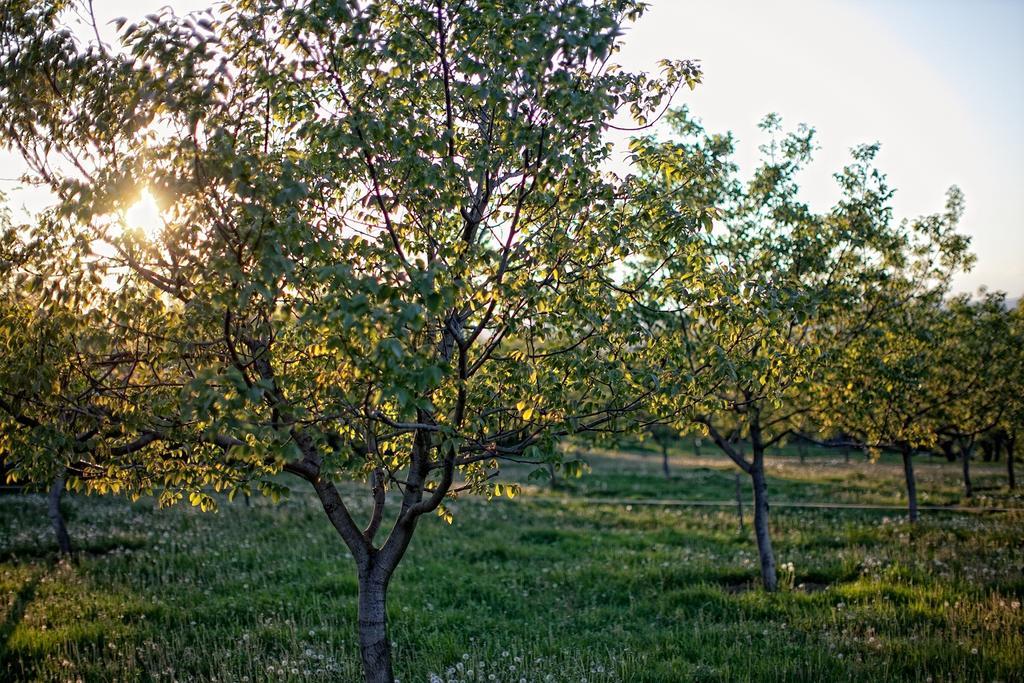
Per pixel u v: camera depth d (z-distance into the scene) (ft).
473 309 21.22
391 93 20.90
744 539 65.41
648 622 39.70
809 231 41.55
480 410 22.57
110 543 57.93
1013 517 69.77
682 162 24.32
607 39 17.19
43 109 20.67
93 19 20.99
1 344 20.33
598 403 24.18
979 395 58.54
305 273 18.51
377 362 16.26
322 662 31.35
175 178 17.26
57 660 31.68
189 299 19.33
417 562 52.39
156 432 21.33
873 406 47.03
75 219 19.24
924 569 46.70
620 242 21.86
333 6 18.34
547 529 70.03
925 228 51.39
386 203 21.24
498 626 37.99
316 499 86.58
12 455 21.70
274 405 18.57
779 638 34.91
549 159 19.39
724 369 24.36
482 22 20.03
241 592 43.83
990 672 29.37
